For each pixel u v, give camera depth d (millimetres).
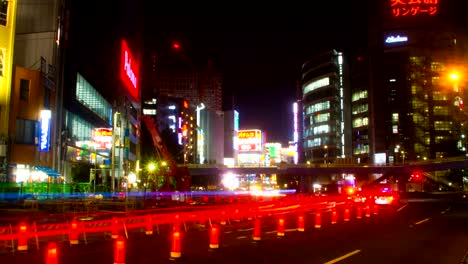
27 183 43156
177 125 177125
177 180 61688
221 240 20734
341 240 20922
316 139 181750
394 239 21578
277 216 38094
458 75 61375
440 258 15992
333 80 179375
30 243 20031
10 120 47344
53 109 55875
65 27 61500
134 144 95562
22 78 49312
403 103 168250
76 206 42562
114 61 87062
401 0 177125
